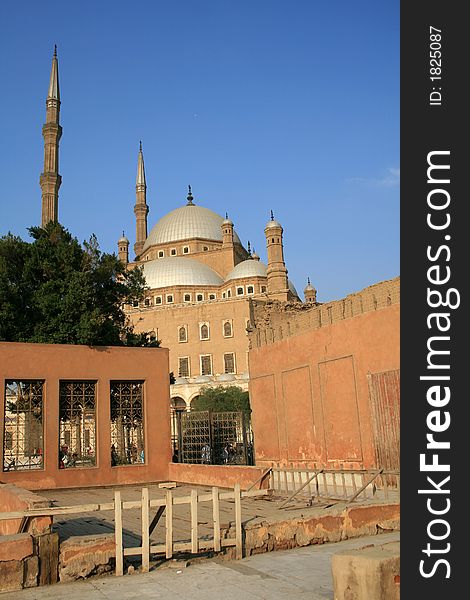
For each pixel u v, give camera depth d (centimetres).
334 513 923
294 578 696
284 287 6144
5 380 1773
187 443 2141
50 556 718
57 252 2662
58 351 1862
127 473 1894
